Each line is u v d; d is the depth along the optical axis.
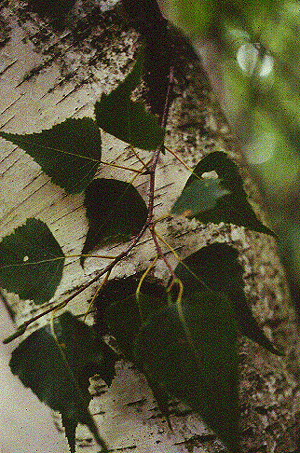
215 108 0.50
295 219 1.38
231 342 0.37
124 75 0.47
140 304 0.40
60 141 0.41
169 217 0.45
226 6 0.90
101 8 0.47
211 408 0.36
